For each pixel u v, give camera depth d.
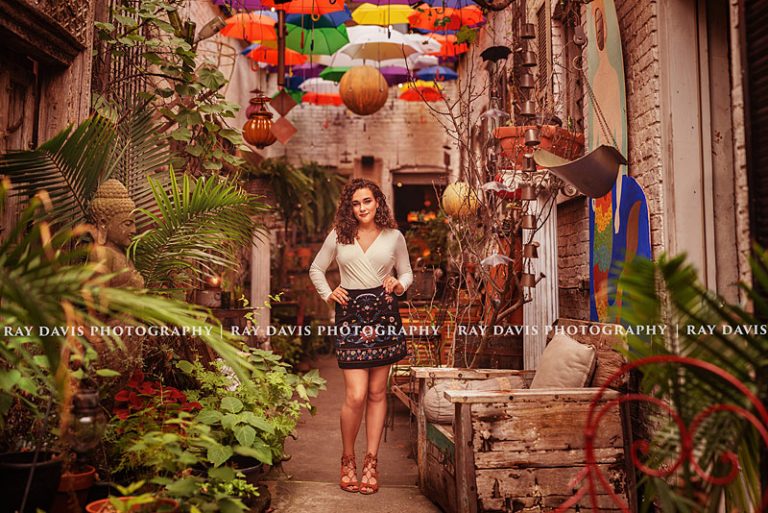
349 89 7.40
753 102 2.21
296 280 11.22
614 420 2.90
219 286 6.09
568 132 3.96
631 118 3.45
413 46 8.44
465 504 2.83
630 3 3.46
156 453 2.44
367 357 3.71
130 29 4.18
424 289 6.19
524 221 4.07
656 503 2.93
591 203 3.99
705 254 3.03
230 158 4.80
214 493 2.54
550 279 4.89
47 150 3.02
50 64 3.57
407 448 4.93
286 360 8.14
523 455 2.86
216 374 3.52
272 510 3.30
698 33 3.09
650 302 1.73
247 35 7.53
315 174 10.23
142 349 3.28
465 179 5.88
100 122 3.25
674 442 1.89
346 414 3.73
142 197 3.86
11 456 2.32
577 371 3.22
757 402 1.43
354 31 8.62
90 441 2.21
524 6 4.54
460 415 2.88
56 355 1.69
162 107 4.60
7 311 1.71
